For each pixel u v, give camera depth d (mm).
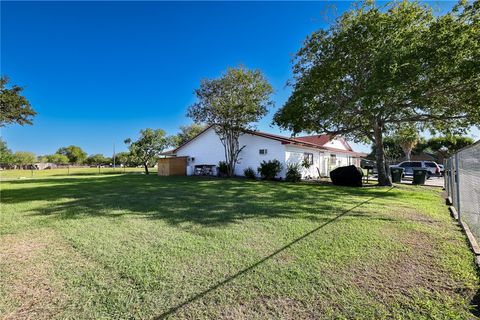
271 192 9727
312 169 19531
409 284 2652
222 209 6363
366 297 2418
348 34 10547
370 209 6480
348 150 27250
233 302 2346
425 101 9906
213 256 3377
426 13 9836
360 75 10656
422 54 8805
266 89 16422
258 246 3750
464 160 6281
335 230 4551
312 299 2389
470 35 8477
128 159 28094
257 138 17703
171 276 2830
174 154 23500
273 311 2217
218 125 17453
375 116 11945
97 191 9898
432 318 2117
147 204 7043
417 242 3926
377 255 3402
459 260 3232
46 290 2537
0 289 2549
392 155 36688
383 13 10055
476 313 2184
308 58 12281
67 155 70125
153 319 2107
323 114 11555
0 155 40594
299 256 3373
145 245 3791
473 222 4824
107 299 2383
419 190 11500
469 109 10484
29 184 12922
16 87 15547
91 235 4262
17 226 4809
